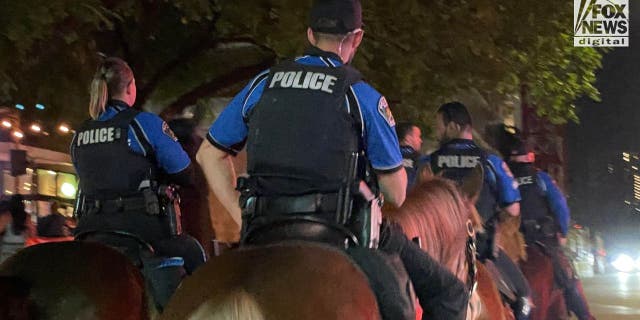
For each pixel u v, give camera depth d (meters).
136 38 11.48
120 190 4.50
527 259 7.36
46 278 3.80
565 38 12.75
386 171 3.54
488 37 10.98
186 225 5.48
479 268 5.31
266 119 3.50
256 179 3.52
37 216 11.22
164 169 4.58
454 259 4.44
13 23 7.89
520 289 6.18
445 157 5.91
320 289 3.00
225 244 5.52
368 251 3.40
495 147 7.71
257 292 2.89
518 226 6.97
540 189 7.54
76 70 10.20
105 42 11.16
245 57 12.52
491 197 5.96
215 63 12.60
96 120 4.59
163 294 4.31
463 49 10.82
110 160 4.48
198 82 12.76
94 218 4.53
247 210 3.53
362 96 3.48
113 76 4.62
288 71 3.57
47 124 10.89
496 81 11.80
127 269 4.08
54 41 9.68
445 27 10.62
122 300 3.93
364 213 3.47
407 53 10.45
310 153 3.44
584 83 14.21
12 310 3.54
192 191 5.50
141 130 4.50
